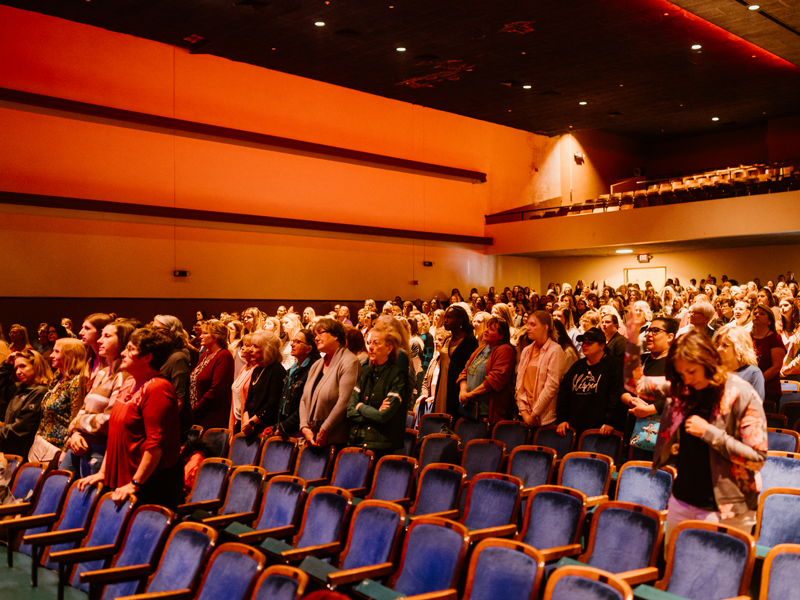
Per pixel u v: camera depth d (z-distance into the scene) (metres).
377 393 4.37
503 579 2.59
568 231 18.17
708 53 14.49
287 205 15.49
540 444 4.67
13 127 11.89
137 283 13.30
